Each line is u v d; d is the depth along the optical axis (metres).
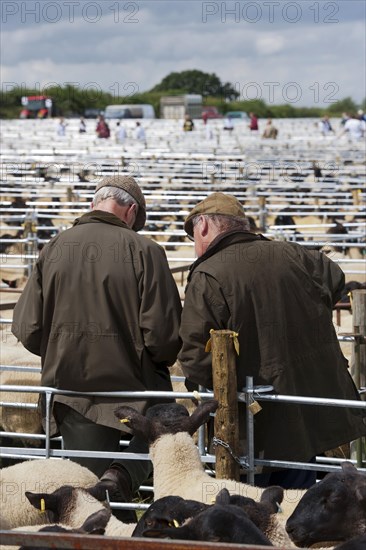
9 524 5.50
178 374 9.02
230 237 6.17
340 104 82.19
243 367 6.02
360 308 7.95
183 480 5.35
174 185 26.55
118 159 35.97
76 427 6.39
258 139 48.09
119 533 5.06
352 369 8.15
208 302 5.98
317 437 6.25
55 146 44.31
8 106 72.88
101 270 6.20
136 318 6.22
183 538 3.91
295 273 6.14
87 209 24.69
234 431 5.97
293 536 4.63
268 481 6.50
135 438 6.32
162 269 6.26
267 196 26.80
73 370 6.25
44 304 6.39
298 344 6.13
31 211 20.42
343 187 27.38
